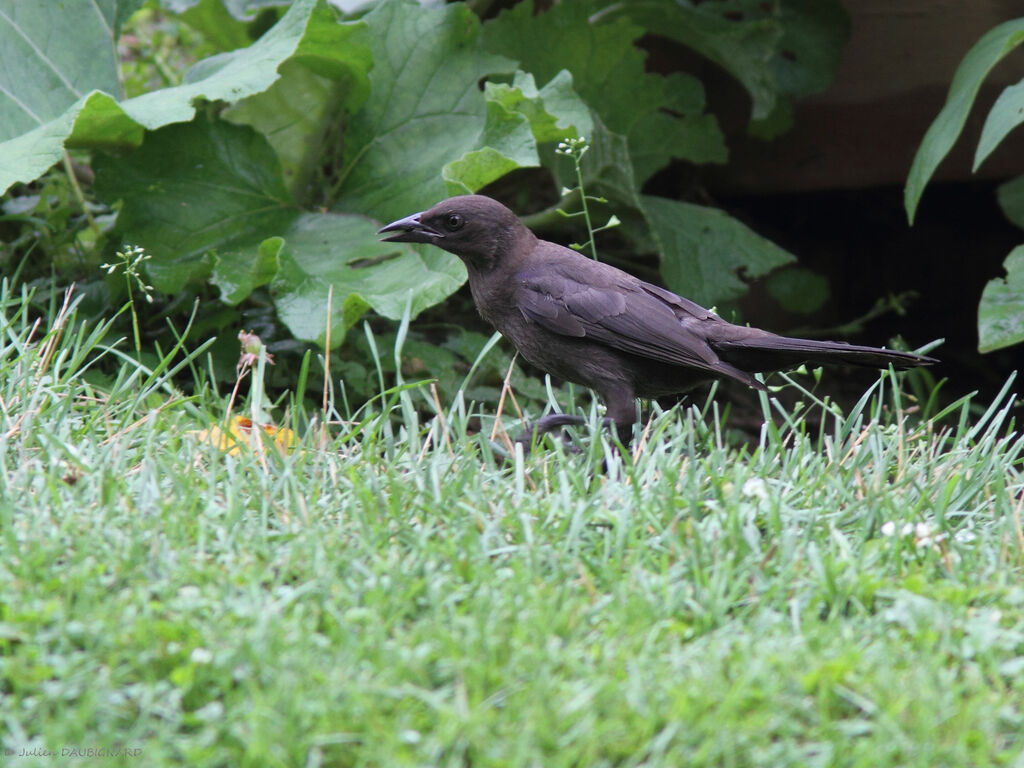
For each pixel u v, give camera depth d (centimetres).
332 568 561
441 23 1143
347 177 1138
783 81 1281
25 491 636
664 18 1284
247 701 466
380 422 795
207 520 617
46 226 1080
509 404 1071
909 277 1445
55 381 790
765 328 1423
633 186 1167
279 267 983
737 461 744
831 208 1432
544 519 646
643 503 662
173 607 522
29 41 1058
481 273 891
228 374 1038
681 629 531
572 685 478
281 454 729
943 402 1360
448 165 977
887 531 634
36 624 496
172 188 1071
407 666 481
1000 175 1252
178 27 1434
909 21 1252
